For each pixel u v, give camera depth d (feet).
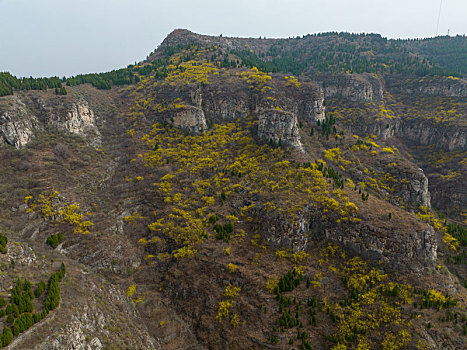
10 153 203.10
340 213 187.93
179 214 202.59
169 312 152.66
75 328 104.94
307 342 131.64
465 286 188.24
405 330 132.26
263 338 136.05
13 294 100.99
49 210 176.86
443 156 361.30
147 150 268.82
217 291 157.07
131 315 141.59
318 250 183.42
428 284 154.51
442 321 136.46
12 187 181.88
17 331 89.71
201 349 135.13
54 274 121.60
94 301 127.13
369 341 131.54
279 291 152.76
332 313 144.36
